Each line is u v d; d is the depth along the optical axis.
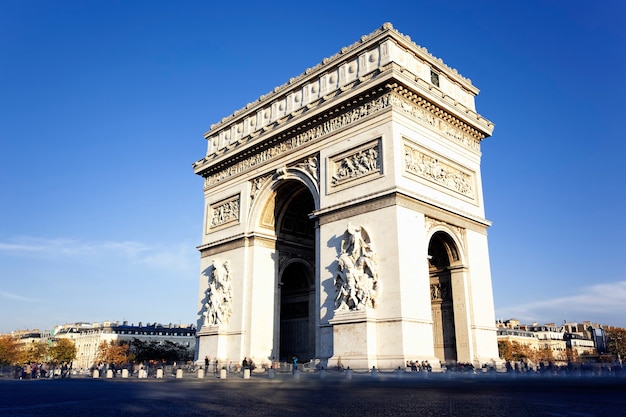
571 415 20.02
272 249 77.12
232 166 83.44
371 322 54.31
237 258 76.81
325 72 69.50
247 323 72.50
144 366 89.75
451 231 64.00
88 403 29.52
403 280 54.09
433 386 39.88
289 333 85.31
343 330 56.03
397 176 56.88
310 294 83.12
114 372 94.06
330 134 65.81
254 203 76.56
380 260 56.16
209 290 79.50
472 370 56.50
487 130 72.69
